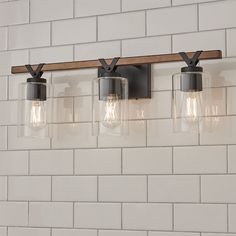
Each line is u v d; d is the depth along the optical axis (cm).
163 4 192
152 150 189
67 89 203
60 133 203
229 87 181
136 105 193
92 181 197
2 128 212
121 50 197
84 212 197
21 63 212
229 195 178
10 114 211
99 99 185
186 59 177
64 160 202
